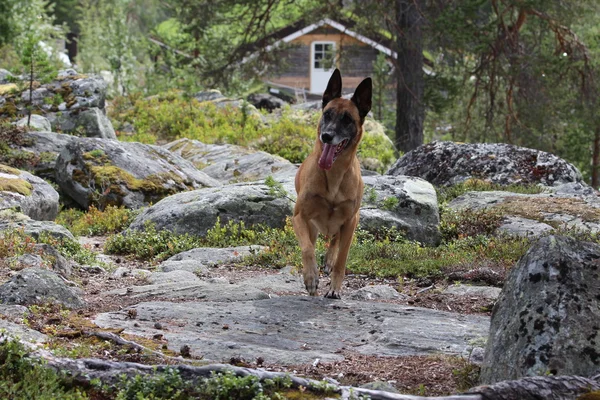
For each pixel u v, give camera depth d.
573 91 29.80
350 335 6.31
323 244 10.76
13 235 9.36
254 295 7.67
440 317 6.94
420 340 6.04
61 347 5.09
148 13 63.12
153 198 14.98
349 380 5.03
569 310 4.45
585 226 12.46
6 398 4.14
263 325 6.49
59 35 37.91
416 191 12.74
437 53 28.42
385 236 11.93
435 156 17.66
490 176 17.03
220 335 6.04
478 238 11.80
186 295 7.66
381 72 36.12
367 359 5.59
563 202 13.82
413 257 10.38
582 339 4.37
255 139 23.12
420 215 12.38
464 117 35.12
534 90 28.06
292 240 11.20
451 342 6.04
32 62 18.66
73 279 8.48
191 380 4.40
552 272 4.59
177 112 25.39
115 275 9.08
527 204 13.70
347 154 7.41
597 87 28.61
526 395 4.06
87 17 44.19
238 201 12.06
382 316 6.91
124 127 25.53
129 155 15.52
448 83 27.64
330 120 7.35
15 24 31.33
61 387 4.32
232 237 11.60
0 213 10.74
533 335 4.45
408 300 8.27
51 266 8.41
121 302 7.34
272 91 43.56
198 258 10.38
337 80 7.64
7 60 32.12
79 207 15.42
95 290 7.99
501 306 4.82
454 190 15.89
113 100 28.34
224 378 4.31
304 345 5.96
